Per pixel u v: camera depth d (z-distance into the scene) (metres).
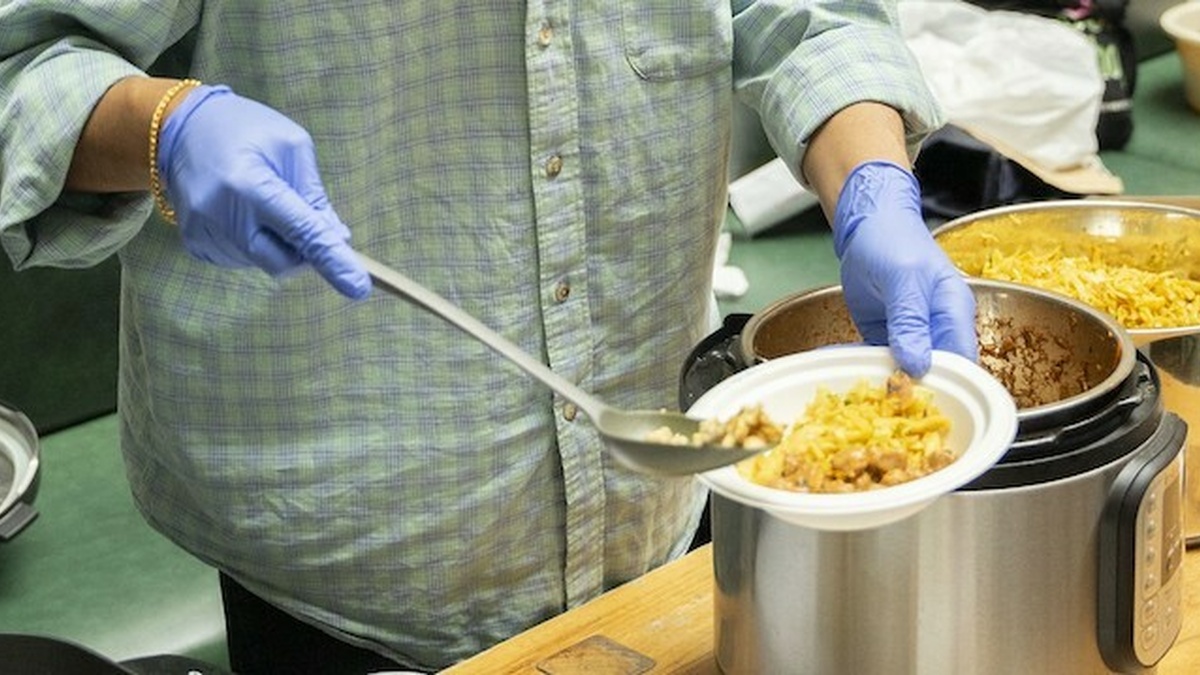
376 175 1.30
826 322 1.28
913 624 1.06
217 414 1.36
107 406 2.24
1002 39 2.53
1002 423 0.99
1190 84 2.81
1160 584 1.09
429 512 1.40
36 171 1.18
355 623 1.45
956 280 1.20
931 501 0.96
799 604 1.08
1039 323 1.23
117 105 1.16
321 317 1.31
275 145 1.09
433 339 1.35
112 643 1.80
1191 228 1.60
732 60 1.48
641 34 1.36
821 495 0.93
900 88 1.39
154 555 1.95
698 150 1.42
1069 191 2.45
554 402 1.41
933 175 2.49
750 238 2.51
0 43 1.23
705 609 1.27
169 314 1.33
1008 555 1.04
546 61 1.31
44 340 2.14
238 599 1.56
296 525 1.39
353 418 1.36
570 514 1.45
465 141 1.32
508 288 1.36
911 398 1.05
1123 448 1.05
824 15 1.43
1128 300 1.56
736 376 1.08
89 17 1.20
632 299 1.43
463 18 1.29
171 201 1.15
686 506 1.60
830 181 1.35
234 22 1.24
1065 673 1.08
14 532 1.72
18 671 1.29
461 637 1.48
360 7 1.24
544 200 1.35
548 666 1.21
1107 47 2.73
